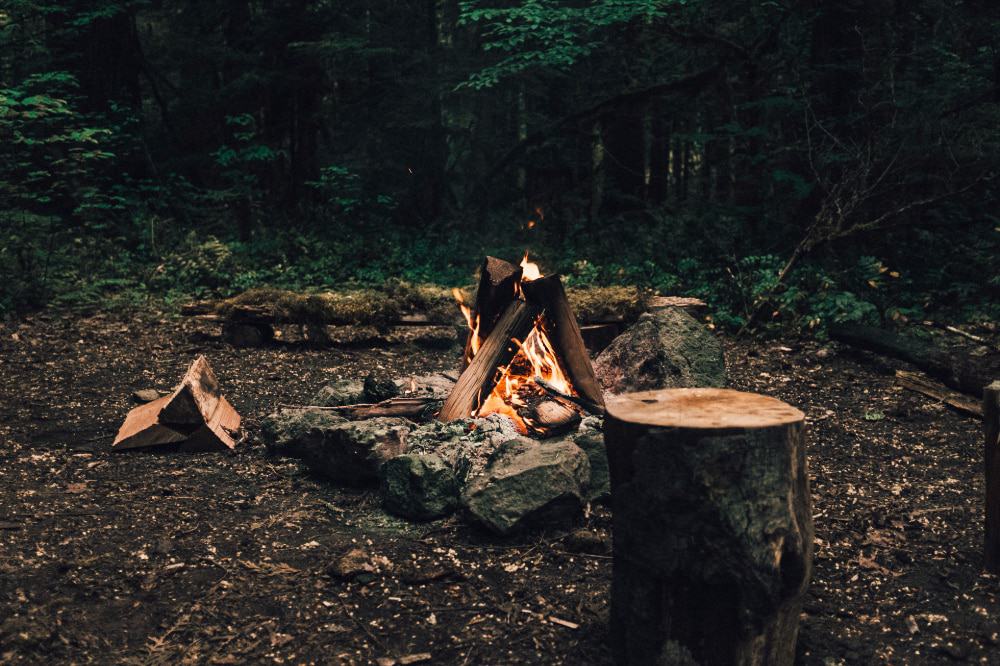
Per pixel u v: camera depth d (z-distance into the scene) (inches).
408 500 167.6
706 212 480.1
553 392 203.8
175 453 209.9
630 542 112.8
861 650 124.0
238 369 300.0
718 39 487.2
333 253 479.5
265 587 140.7
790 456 108.7
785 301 347.9
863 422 241.3
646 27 484.4
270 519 167.6
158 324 364.2
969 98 408.5
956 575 146.4
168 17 633.6
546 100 692.7
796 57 476.4
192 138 609.6
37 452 208.2
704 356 220.8
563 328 206.7
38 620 127.7
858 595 140.2
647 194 716.0
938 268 400.2
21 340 328.5
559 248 536.7
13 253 401.7
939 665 120.9
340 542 157.6
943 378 267.3
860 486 189.8
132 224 500.4
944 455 211.9
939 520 170.1
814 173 384.2
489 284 215.2
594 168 668.7
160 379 284.0
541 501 159.3
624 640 116.7
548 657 122.8
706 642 109.5
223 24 617.6
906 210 390.6
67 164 456.8
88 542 155.1
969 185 379.2
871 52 433.7
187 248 469.7
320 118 595.5
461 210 644.7
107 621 129.5
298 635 127.4
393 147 638.5
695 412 113.8
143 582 140.8
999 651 124.2
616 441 113.6
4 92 401.4
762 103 440.1
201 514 170.2
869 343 298.4
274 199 597.6
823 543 159.2
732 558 106.2
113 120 542.0
